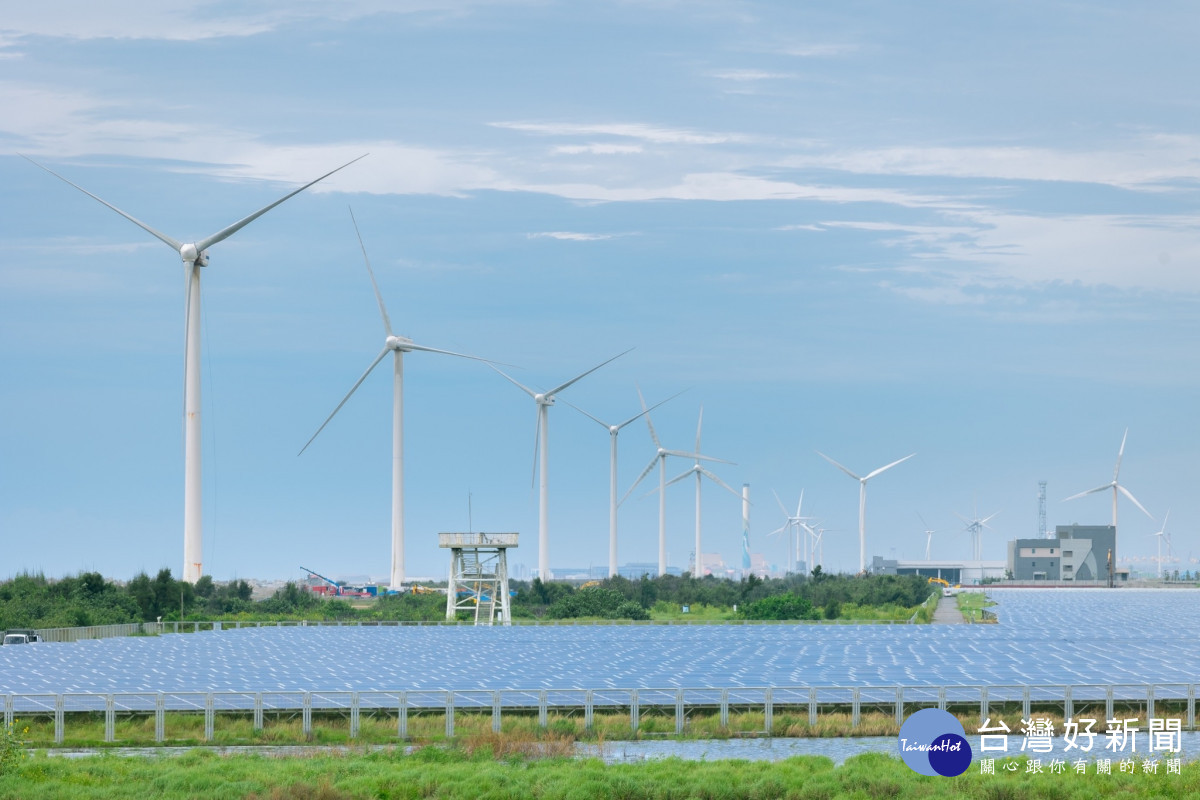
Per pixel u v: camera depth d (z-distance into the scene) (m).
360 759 59.59
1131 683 77.06
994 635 122.50
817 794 51.97
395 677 82.12
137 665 91.44
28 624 131.12
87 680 81.06
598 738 66.75
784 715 69.69
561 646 109.69
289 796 50.91
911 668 86.62
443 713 69.50
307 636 127.44
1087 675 81.75
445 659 96.00
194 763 58.44
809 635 124.06
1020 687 73.75
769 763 57.38
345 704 68.94
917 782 53.41
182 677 82.62
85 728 67.50
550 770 55.66
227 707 68.62
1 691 74.69
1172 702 71.12
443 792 52.09
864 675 82.12
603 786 52.06
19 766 55.91
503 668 88.06
